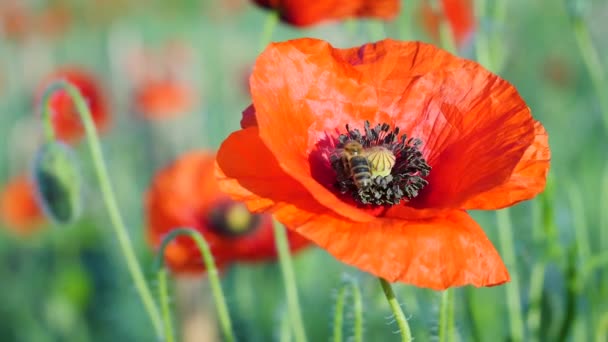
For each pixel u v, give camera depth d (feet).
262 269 2.35
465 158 1.49
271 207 1.44
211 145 3.91
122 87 4.06
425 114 1.53
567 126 3.51
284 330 1.72
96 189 3.28
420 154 1.51
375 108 1.54
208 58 5.34
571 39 4.34
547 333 1.75
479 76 1.52
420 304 1.90
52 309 2.81
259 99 1.45
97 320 2.97
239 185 1.45
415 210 1.44
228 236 2.10
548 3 4.49
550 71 3.89
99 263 3.23
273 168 1.46
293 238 2.01
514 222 2.06
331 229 1.41
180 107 3.74
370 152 1.51
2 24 4.94
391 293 1.44
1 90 4.63
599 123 3.24
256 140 1.46
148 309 1.65
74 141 2.93
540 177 1.43
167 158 3.66
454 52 1.85
